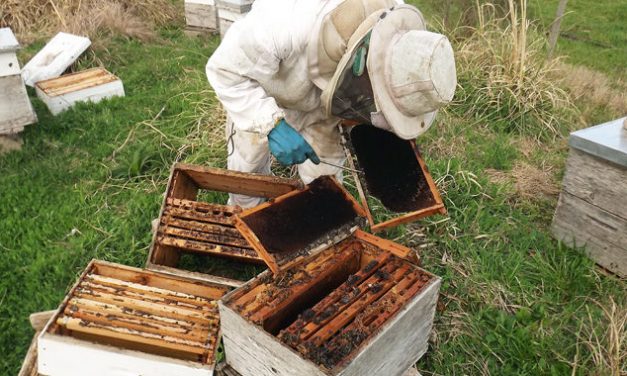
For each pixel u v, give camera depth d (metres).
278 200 2.06
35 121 3.73
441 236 2.95
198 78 4.73
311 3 1.96
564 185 2.84
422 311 1.89
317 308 1.75
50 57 5.07
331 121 2.46
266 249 1.89
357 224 2.10
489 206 3.26
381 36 1.76
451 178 3.43
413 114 1.87
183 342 1.87
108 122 4.03
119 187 3.34
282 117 2.11
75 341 1.83
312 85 2.22
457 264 2.77
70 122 4.05
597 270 2.78
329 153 2.59
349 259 2.06
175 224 2.36
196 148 3.72
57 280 2.61
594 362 2.24
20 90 3.57
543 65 4.84
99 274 2.18
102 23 5.85
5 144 3.68
